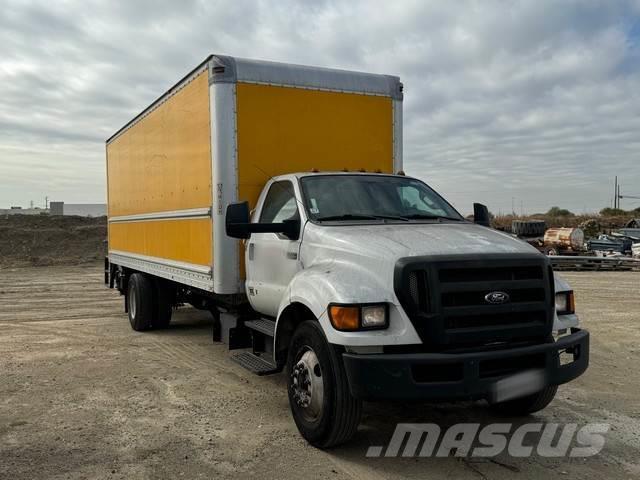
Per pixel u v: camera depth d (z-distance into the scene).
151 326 10.35
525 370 4.55
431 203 6.32
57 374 7.37
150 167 9.67
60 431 5.35
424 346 4.46
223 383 6.96
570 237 29.06
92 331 10.48
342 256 4.99
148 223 9.85
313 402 4.88
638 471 4.49
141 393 6.55
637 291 15.89
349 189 6.14
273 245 6.08
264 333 5.95
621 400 6.27
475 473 4.48
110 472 4.47
